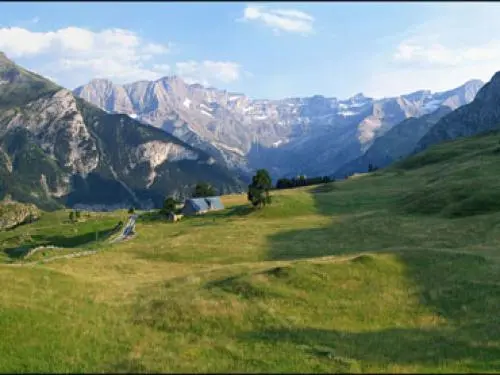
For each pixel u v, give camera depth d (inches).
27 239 5319.9
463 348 1198.9
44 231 5703.7
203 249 2935.5
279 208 4653.1
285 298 1536.7
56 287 1640.0
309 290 1606.8
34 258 3272.6
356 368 999.0
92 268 2406.5
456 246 2507.4
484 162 5088.6
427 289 1673.2
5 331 1185.4
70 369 1008.9
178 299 1512.1
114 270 2375.7
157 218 5497.1
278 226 3757.4
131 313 1423.5
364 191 5467.5
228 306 1439.5
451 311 1507.1
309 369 989.2
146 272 2333.9
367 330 1346.0
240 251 2837.1
